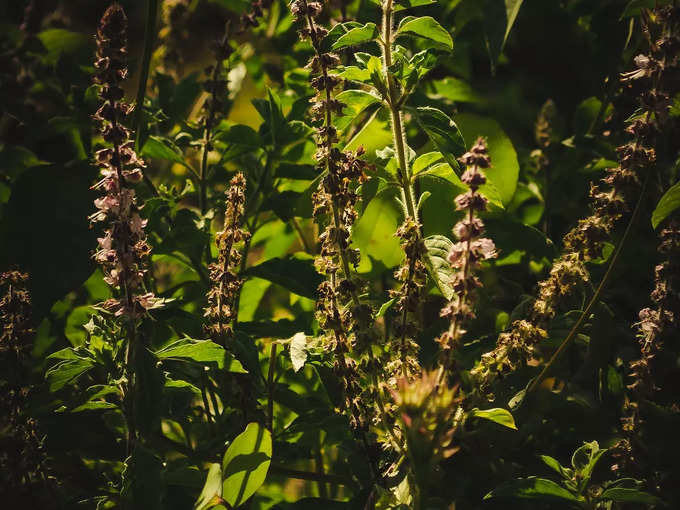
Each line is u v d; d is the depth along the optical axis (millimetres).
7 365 1044
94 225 1149
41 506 1057
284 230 1294
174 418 1099
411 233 1009
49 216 1146
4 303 1042
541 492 1031
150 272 1146
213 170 1183
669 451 1057
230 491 1026
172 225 1150
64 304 1234
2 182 1266
